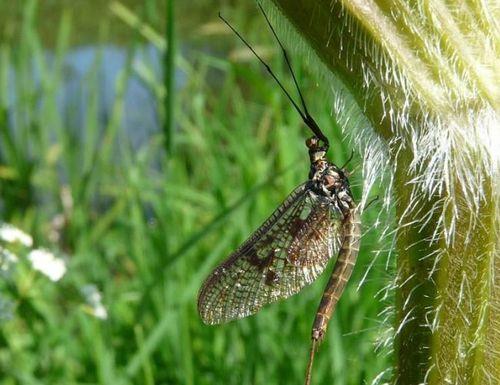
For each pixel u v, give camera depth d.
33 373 0.13
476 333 0.05
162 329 0.12
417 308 0.05
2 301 0.12
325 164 0.08
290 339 0.13
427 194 0.05
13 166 0.19
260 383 0.13
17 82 0.20
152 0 0.18
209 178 0.18
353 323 0.12
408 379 0.05
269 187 0.15
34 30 0.20
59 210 0.19
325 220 0.08
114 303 0.14
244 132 0.18
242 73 0.15
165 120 0.12
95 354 0.13
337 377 0.12
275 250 0.08
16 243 0.12
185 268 0.14
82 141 0.20
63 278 0.13
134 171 0.17
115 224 0.18
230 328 0.13
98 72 0.21
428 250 0.05
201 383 0.13
